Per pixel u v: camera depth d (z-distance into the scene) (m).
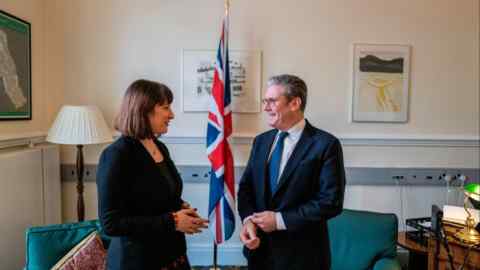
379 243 2.04
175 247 1.39
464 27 2.88
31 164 2.28
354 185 2.94
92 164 2.81
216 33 2.78
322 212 1.31
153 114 1.33
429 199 2.97
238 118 2.84
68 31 2.73
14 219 2.09
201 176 2.86
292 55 2.82
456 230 1.63
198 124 2.83
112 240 1.35
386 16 2.83
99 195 1.23
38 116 2.64
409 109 2.90
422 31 2.86
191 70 2.79
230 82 2.79
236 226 2.89
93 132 2.33
